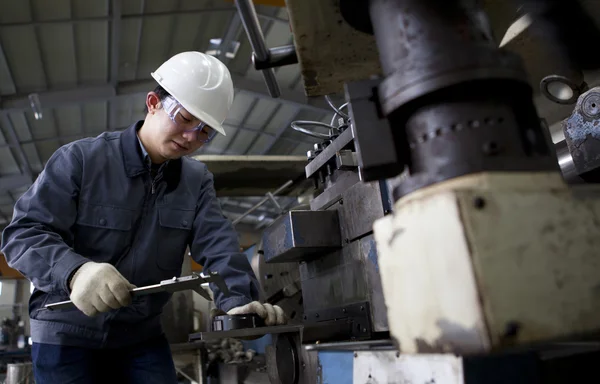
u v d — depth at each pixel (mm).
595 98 935
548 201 458
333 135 1358
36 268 1120
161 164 1450
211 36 4824
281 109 5816
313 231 1175
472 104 500
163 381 1405
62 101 5102
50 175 1265
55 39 4352
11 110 5023
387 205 1009
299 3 654
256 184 2980
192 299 3039
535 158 490
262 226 9758
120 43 4625
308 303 1357
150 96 1416
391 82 523
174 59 1459
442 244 440
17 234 1174
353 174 1190
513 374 544
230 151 7133
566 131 1002
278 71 5008
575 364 553
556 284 438
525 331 417
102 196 1328
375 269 1031
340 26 708
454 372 568
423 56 515
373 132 535
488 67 485
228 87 1496
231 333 1129
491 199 439
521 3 710
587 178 990
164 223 1424
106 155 1358
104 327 1287
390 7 567
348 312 1133
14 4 3846
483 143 486
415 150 524
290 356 1294
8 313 5914
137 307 1346
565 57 844
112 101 5371
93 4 4059
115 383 1449
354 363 826
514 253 432
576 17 736
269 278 2420
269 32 4605
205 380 2299
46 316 1273
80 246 1312
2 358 4652
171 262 1449
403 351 494
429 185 491
